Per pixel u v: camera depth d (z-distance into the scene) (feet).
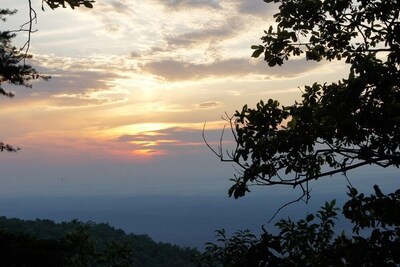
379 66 19.85
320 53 26.91
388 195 16.07
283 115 21.97
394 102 19.38
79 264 47.55
